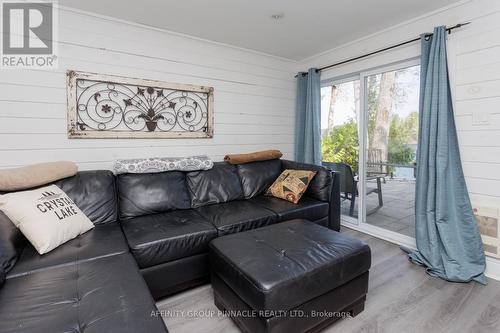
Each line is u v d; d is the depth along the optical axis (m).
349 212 3.59
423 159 2.37
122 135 2.67
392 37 2.79
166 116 2.91
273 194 2.97
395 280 2.11
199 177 2.75
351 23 2.70
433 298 1.87
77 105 2.45
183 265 1.91
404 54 2.69
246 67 3.48
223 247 1.67
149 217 2.25
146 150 2.83
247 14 2.50
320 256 1.54
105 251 1.59
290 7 2.38
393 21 2.65
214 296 1.79
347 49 3.27
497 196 2.11
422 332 1.55
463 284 2.05
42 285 1.21
